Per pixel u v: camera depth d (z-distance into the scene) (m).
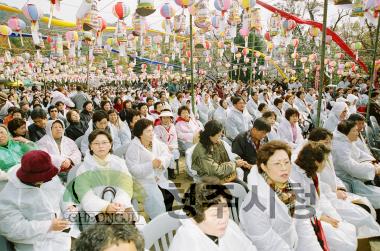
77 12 7.51
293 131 6.53
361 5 6.24
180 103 13.28
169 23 8.92
